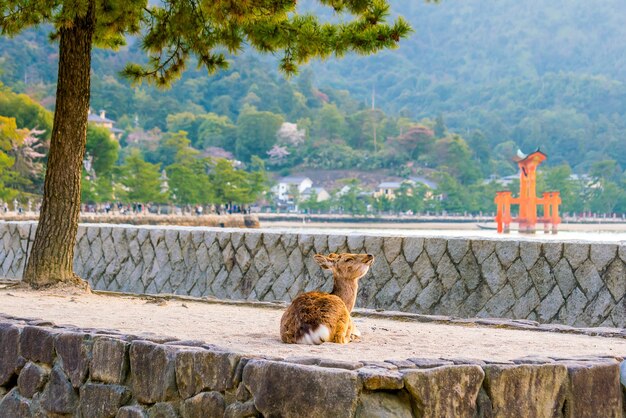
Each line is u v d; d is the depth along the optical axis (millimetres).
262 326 7605
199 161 92062
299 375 5055
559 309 10242
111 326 7312
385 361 5219
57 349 6418
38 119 82000
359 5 11430
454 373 5039
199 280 13391
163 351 5766
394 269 11445
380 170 164625
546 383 5219
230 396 5387
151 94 194625
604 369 5383
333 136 182750
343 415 4883
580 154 196375
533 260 10531
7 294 10820
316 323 6238
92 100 174250
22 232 16312
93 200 79062
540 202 65438
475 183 148000
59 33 12719
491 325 8188
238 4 10469
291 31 12375
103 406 6016
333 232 12812
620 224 124500
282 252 12594
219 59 13266
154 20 13320
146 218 60688
